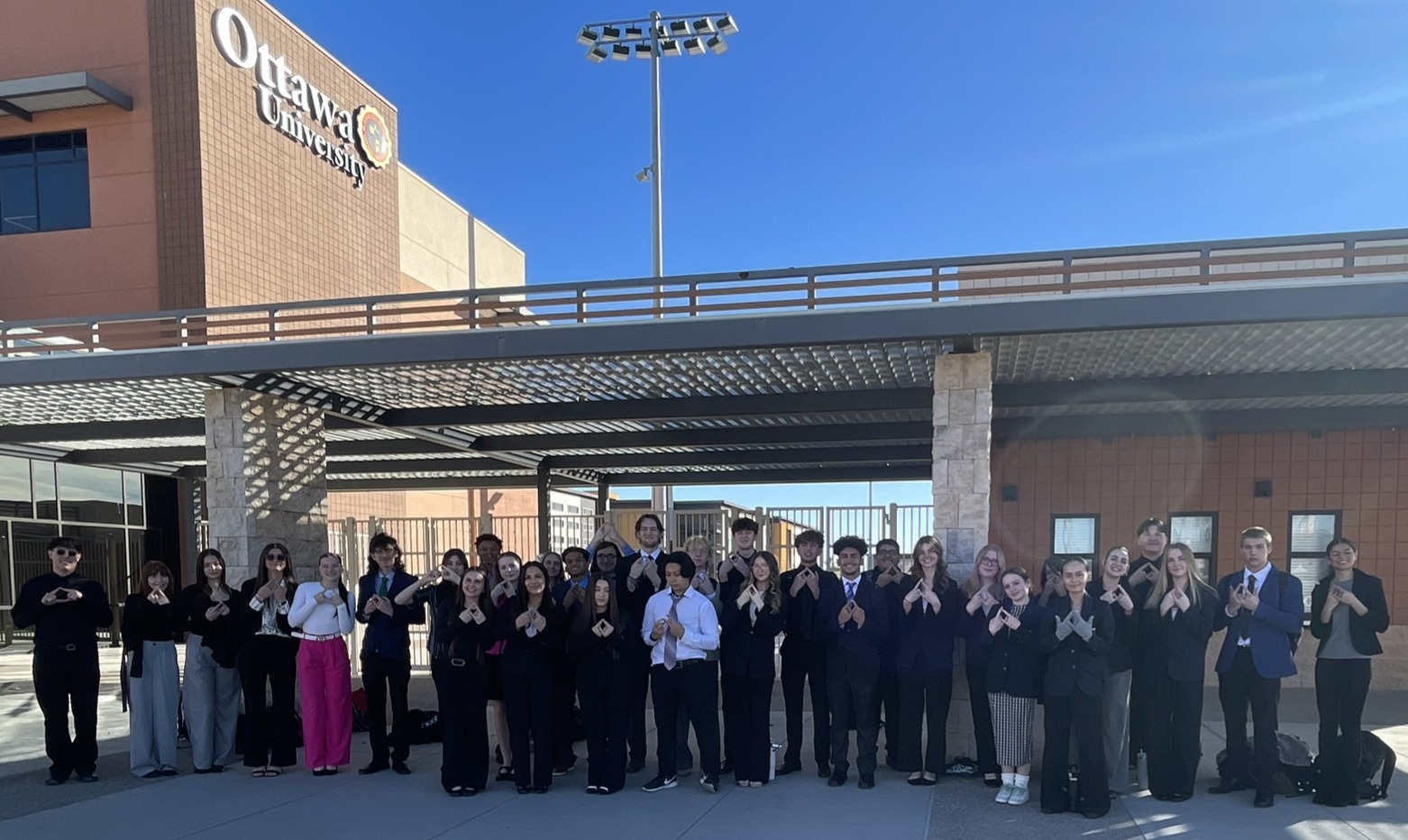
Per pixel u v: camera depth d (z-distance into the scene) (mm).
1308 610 10945
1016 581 6234
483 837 5613
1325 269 6707
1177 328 7027
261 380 9281
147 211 18672
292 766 7586
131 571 18359
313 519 10266
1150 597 6238
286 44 21562
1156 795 6195
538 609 6711
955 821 5793
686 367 8797
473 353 8242
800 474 16266
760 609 6695
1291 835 5422
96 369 8906
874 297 7711
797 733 7109
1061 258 7234
